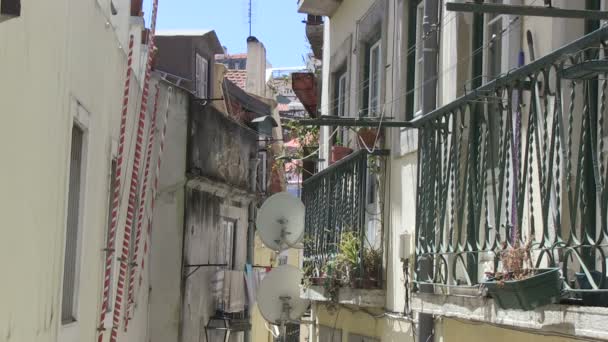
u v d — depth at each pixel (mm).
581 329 4867
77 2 7074
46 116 5891
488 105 6344
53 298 6434
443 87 8562
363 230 10305
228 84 23766
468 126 7371
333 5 13789
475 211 6547
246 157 20188
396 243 9859
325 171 12156
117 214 9289
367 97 12297
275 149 25031
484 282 5867
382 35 11008
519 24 6844
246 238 20844
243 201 20391
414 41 10086
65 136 6664
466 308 6508
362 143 10594
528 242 5715
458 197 6902
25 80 5230
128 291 11242
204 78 22125
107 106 9016
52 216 6246
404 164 9680
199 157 16047
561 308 5066
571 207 5195
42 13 5602
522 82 5871
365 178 10359
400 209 9766
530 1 6812
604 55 5027
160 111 14984
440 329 8164
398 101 10023
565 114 5891
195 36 21156
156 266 15094
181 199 15367
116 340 9703
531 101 5688
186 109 15500
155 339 14922
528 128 5730
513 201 6066
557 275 5094
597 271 5293
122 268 9492
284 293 13742
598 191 4934
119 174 9156
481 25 7980
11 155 4980
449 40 8422
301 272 13633
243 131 19797
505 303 5586
